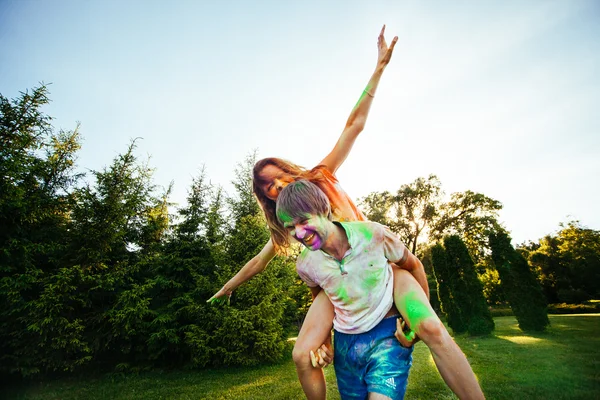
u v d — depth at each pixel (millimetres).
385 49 1970
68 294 8312
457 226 27953
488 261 22234
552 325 9594
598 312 14039
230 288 2145
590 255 20328
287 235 1899
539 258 21625
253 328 9203
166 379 7887
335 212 1686
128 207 10359
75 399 6363
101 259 9406
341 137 1882
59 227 9445
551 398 3582
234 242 10961
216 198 12414
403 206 29297
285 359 9672
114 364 9117
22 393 6980
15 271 8133
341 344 1318
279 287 10430
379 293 1233
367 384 1174
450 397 4062
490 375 4691
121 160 10391
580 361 4984
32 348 7637
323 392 1315
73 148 10852
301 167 1900
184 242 10789
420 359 6539
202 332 9172
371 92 1917
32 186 8984
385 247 1289
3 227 7891
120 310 8945
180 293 10023
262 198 1912
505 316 17328
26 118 8453
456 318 10266
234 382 6996
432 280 20375
